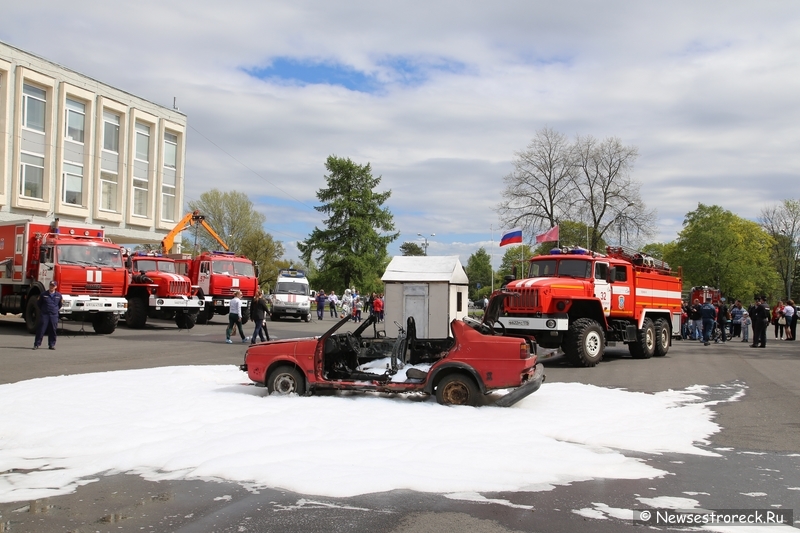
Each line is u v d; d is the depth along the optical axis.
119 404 8.89
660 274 20.47
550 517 4.92
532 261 18.42
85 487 5.57
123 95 37.44
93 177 35.69
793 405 10.17
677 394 11.27
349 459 6.28
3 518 4.81
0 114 30.45
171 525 4.68
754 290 73.94
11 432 7.33
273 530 4.60
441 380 9.38
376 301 42.62
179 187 42.22
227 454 6.41
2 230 22.69
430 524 4.73
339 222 61.41
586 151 46.28
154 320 33.12
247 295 31.14
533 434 7.50
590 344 16.30
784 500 5.41
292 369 9.92
